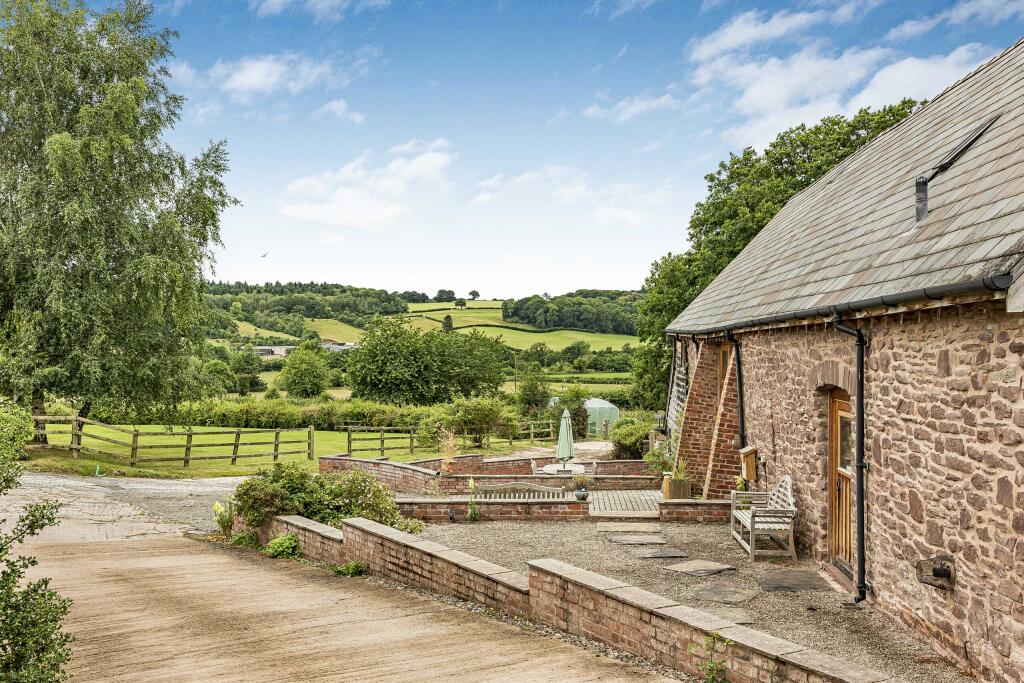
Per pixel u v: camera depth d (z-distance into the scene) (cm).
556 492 1596
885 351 738
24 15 2184
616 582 641
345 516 1220
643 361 3512
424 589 860
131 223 2258
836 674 430
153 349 2405
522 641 629
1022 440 503
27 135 2202
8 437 484
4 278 2161
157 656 580
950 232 669
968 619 574
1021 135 723
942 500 617
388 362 5066
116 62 2302
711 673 504
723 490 1437
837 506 939
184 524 1439
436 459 2333
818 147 2883
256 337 8162
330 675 523
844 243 1036
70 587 855
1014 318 514
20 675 401
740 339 1393
